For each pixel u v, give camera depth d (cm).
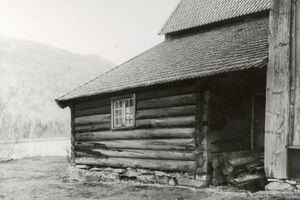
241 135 1223
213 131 1127
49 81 10550
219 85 1147
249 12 1458
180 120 1173
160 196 1052
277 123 927
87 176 1499
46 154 3092
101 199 1095
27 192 1274
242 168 1147
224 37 1380
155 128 1251
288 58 923
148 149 1274
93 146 1498
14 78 9888
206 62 1155
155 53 1595
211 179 1115
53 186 1359
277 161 921
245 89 1236
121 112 1411
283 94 923
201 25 1596
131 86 1262
